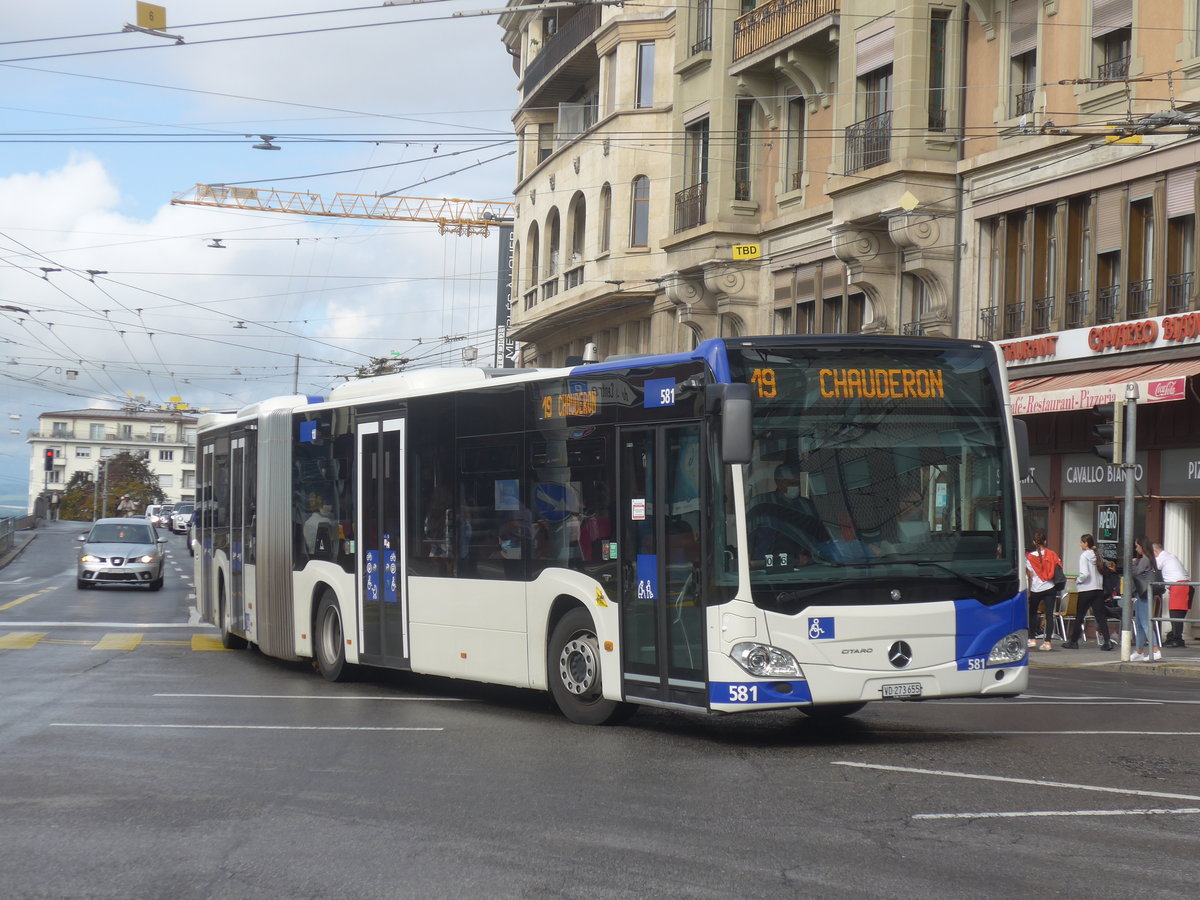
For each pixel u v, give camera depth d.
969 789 9.22
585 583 12.41
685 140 35.72
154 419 172.75
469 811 8.51
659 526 11.63
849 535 11.17
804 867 7.08
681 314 35.28
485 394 13.83
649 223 39.44
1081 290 25.20
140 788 9.30
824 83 32.03
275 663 18.52
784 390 11.21
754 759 10.52
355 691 15.34
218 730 12.04
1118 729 12.34
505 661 13.39
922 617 11.20
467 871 7.03
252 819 8.30
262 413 18.75
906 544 11.30
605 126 40.59
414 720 12.81
